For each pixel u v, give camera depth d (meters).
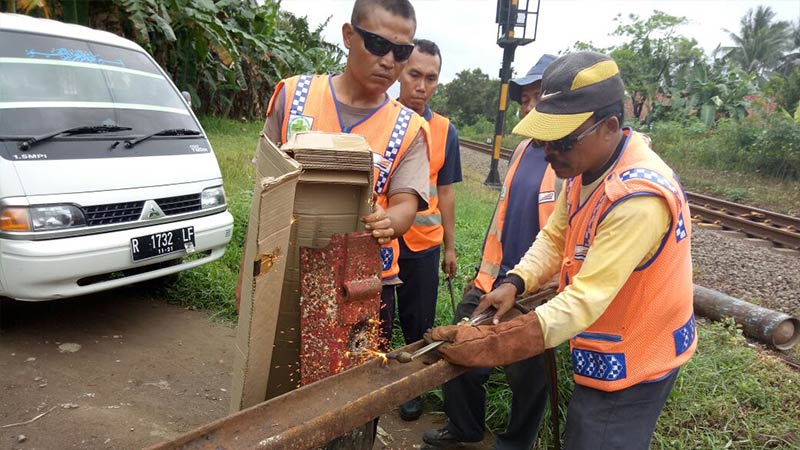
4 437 2.55
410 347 1.57
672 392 3.05
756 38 38.84
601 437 1.70
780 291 5.97
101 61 3.95
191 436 1.12
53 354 3.32
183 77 11.34
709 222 9.76
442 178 3.22
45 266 3.01
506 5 11.01
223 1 11.60
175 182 3.71
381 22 1.75
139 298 4.30
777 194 13.10
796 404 3.42
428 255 3.05
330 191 1.49
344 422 1.22
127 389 3.06
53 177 3.11
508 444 2.62
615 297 1.64
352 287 1.39
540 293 2.08
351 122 1.91
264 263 1.25
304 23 19.73
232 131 12.87
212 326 3.99
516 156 2.70
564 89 1.51
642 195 1.48
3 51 3.45
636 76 26.92
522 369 2.40
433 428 3.08
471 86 51.84
